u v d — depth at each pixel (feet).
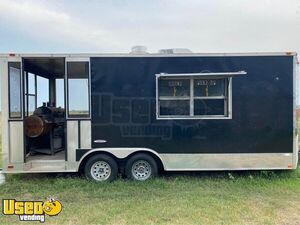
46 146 22.06
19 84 17.71
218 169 18.10
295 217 12.89
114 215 13.03
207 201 14.57
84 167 18.62
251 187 16.97
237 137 18.07
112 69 17.89
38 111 21.54
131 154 18.29
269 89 18.06
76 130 17.88
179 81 18.15
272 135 18.11
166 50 18.33
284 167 18.17
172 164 18.10
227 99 18.04
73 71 17.78
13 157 17.85
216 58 17.98
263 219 12.64
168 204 14.24
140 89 17.97
